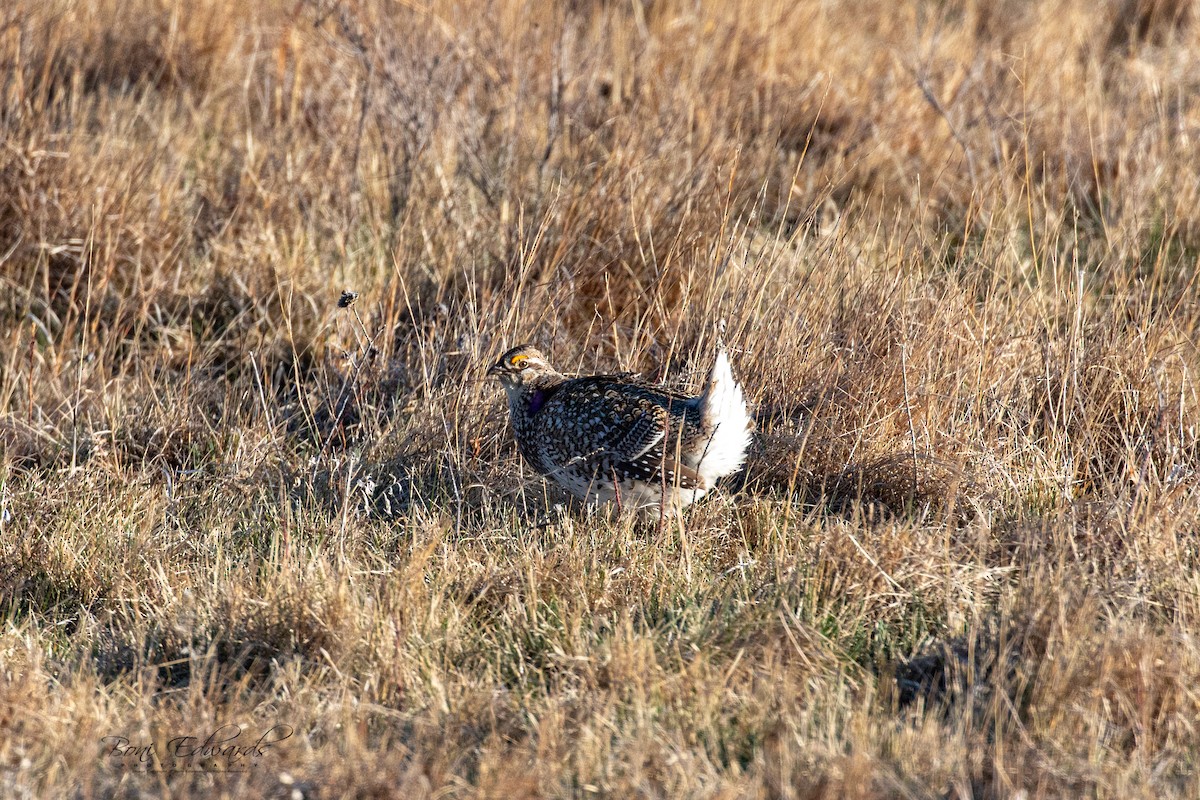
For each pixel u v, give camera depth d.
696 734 6.52
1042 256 12.09
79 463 10.38
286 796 5.95
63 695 6.83
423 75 14.03
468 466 9.99
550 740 6.32
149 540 8.80
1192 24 18.95
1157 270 11.33
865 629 7.62
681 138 13.09
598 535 9.00
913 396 10.02
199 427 10.81
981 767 6.18
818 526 8.58
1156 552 7.93
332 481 9.43
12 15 14.52
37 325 11.91
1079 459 9.76
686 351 10.82
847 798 5.83
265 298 12.19
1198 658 6.82
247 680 6.97
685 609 7.80
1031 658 6.97
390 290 11.62
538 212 11.90
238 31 16.53
